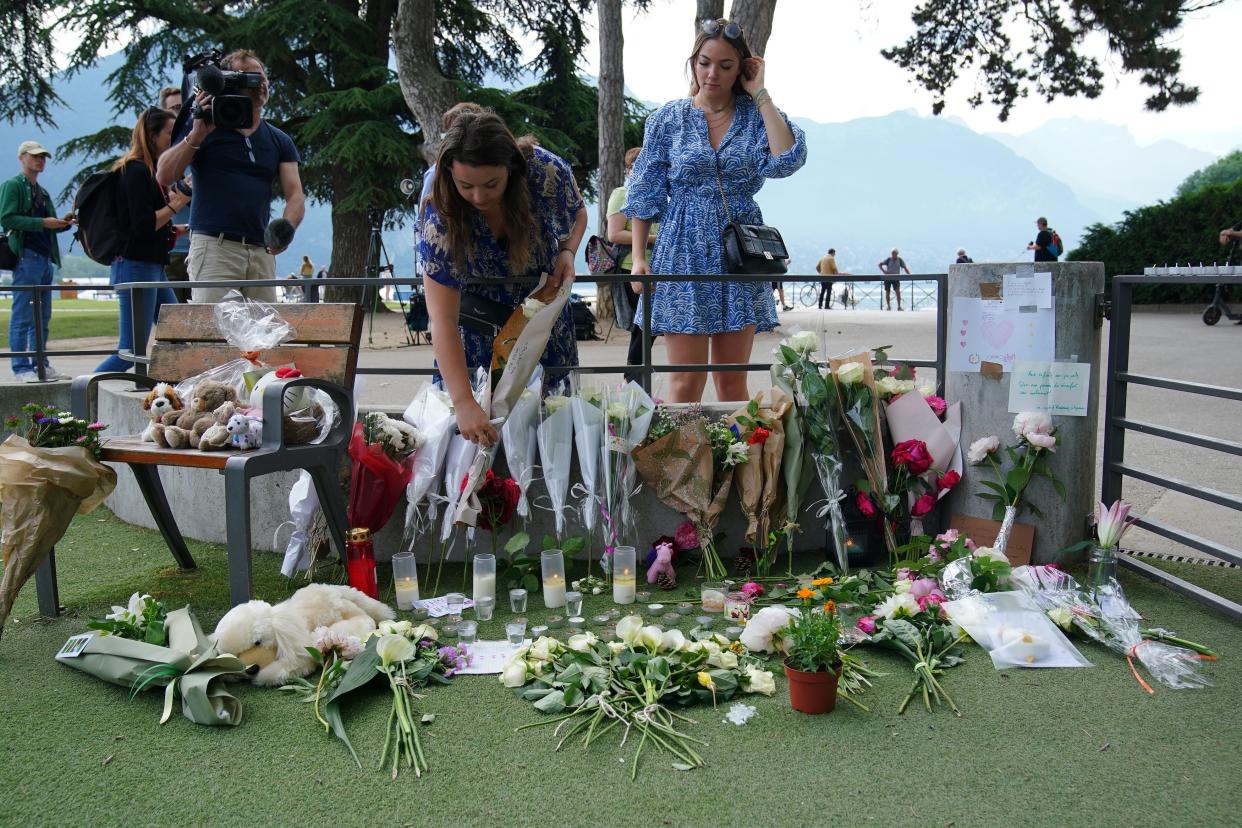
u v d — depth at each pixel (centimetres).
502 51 2697
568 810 210
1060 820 203
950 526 408
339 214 2334
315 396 362
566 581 384
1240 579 374
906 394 406
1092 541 357
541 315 356
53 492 311
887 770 226
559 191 362
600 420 386
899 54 2259
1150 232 2216
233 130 517
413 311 1561
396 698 255
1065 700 264
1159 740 240
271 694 274
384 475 363
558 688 269
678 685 263
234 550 307
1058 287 381
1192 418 720
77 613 347
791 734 246
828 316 2114
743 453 383
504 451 391
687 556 399
